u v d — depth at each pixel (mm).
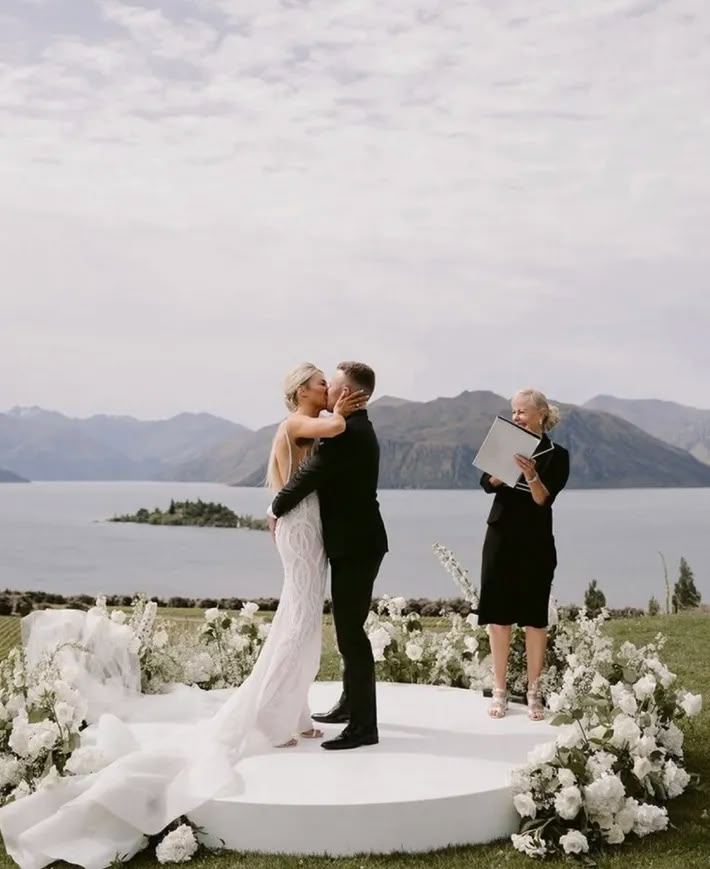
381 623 7316
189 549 109125
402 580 71000
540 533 5680
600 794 4359
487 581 5742
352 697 5168
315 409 5297
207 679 7098
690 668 8938
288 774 4672
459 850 4316
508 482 5516
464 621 7273
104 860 4254
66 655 6098
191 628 8812
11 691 5613
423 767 4773
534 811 4395
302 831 4262
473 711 5875
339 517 5078
